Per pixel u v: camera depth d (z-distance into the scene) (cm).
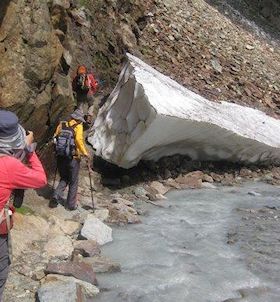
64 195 736
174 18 1739
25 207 632
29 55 646
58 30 779
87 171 850
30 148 345
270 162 1141
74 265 511
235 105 1279
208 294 504
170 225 705
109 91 1134
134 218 705
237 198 880
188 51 1602
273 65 1906
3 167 324
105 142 885
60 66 764
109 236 627
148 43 1497
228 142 984
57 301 439
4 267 353
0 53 604
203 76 1506
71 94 769
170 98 888
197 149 981
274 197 908
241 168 1073
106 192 822
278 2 2686
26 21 643
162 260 580
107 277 527
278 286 534
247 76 1667
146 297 489
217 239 662
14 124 329
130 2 1346
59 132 676
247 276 552
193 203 823
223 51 1752
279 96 1631
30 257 527
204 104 1048
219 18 2041
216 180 981
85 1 1120
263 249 636
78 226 638
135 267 556
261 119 1249
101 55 1148
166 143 884
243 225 730
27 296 457
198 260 588
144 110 805
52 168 774
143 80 864
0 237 341
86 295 479
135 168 902
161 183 898
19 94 626
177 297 493
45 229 596
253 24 2414
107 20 1202
